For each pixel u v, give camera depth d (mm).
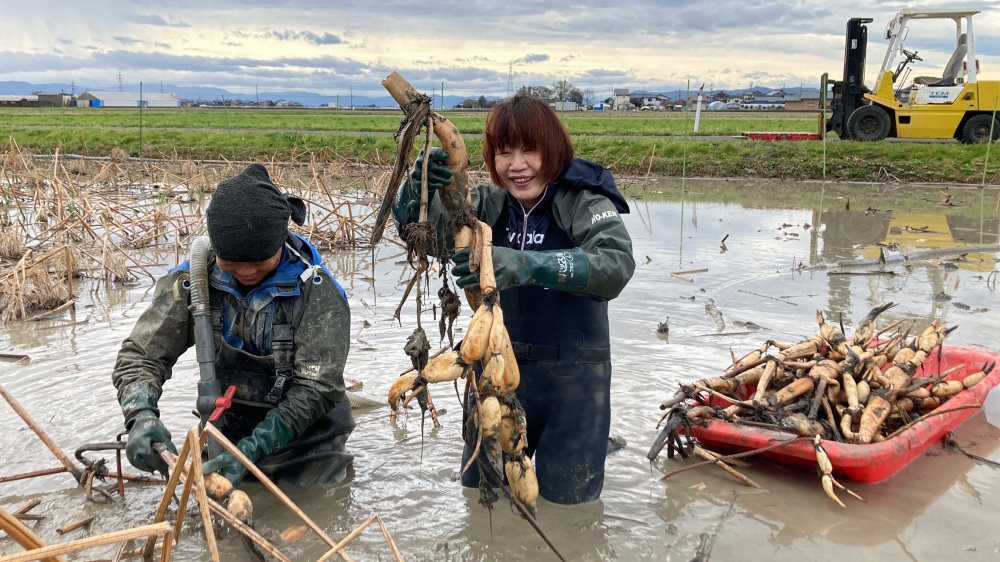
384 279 7844
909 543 3131
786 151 19453
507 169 3129
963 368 4492
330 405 3363
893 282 7609
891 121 20906
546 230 3293
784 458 3734
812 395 3953
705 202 14234
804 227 11039
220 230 2996
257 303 3270
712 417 3904
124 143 25891
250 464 2486
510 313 3326
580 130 29109
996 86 19844
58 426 4109
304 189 13086
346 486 3604
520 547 3080
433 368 2609
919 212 12734
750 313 6438
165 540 2160
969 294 7102
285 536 3131
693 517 3350
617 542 3123
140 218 10727
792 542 3143
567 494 3381
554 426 3354
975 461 3908
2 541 3145
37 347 5539
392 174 2686
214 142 25375
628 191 16219
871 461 3426
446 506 3418
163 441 2979
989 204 13852
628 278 3012
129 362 3295
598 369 3338
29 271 6754
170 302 3361
